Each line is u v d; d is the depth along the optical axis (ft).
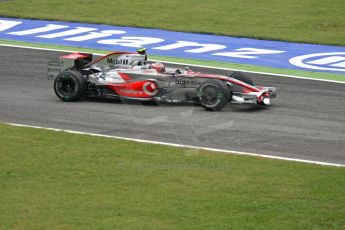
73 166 98.78
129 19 220.23
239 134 117.70
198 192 89.10
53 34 204.33
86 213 81.41
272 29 208.54
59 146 108.37
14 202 84.64
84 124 122.42
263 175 96.58
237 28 209.36
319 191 90.02
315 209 83.71
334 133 119.44
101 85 135.85
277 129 120.88
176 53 184.85
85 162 100.68
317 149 110.83
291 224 79.15
